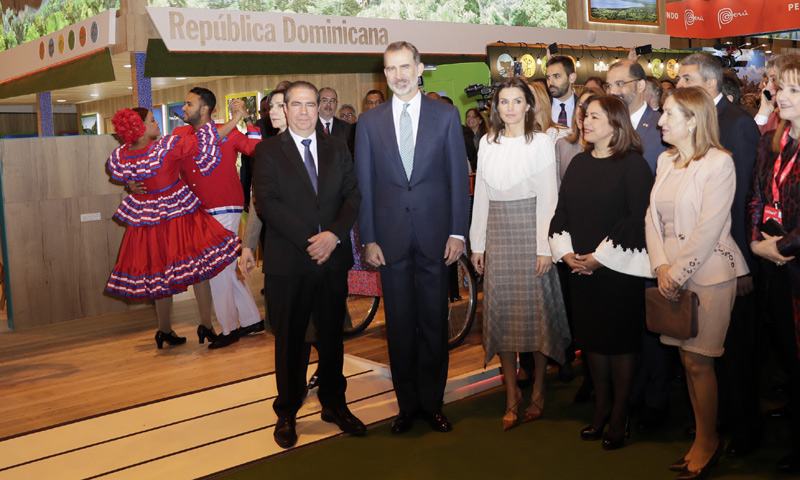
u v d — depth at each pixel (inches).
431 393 139.1
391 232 132.9
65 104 573.6
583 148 137.9
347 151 134.3
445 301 137.3
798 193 106.8
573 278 129.0
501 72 317.7
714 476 114.9
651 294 116.3
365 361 183.3
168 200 195.5
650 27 441.1
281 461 126.8
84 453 133.4
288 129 132.7
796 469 114.0
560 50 342.6
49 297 248.4
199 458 129.1
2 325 247.6
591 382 149.3
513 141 135.5
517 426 138.1
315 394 159.3
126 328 236.8
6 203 239.3
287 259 129.8
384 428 140.0
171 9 258.5
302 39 291.9
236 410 153.0
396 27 321.7
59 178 249.0
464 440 132.6
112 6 328.5
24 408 161.2
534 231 136.3
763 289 125.8
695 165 112.1
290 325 131.6
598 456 123.6
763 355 157.0
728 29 485.7
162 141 191.0
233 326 209.5
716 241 109.0
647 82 161.9
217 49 269.6
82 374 186.5
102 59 275.9
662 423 135.6
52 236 248.4
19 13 391.5
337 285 134.0
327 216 130.1
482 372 171.0
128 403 161.6
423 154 131.3
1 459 132.0
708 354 111.6
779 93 106.0
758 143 118.1
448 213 134.3
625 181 123.2
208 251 198.2
